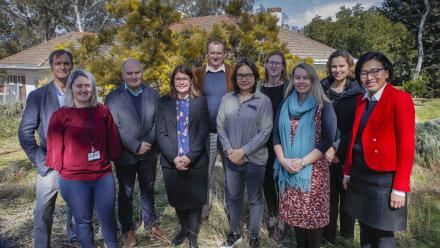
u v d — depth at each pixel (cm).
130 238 369
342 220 371
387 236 269
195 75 383
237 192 350
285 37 1644
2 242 375
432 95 2006
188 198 345
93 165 295
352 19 2878
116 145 312
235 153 329
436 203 477
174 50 725
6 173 621
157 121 351
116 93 363
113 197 308
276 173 322
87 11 3153
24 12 3284
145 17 723
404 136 246
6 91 1681
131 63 353
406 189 246
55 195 327
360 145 274
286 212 306
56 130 288
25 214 453
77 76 288
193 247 357
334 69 342
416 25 2205
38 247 327
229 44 723
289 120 304
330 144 293
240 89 342
